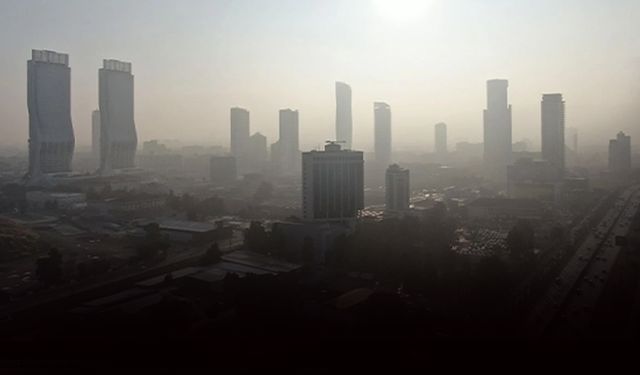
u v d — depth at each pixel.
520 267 149.50
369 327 94.94
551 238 194.50
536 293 128.25
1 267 158.50
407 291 132.38
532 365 82.44
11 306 119.81
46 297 127.44
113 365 80.75
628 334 94.12
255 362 82.44
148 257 164.88
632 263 148.62
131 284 139.00
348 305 114.19
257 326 97.94
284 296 110.50
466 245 189.50
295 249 173.88
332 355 85.44
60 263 142.12
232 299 118.56
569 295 128.75
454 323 103.56
